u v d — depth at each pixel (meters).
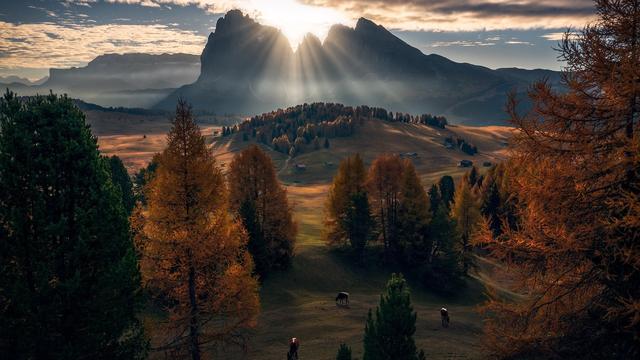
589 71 11.54
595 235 11.66
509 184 13.13
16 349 13.59
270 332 33.69
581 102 11.66
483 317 40.44
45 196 14.24
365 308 40.47
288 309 39.97
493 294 14.04
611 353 11.72
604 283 11.67
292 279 48.38
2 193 13.89
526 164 12.60
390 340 17.48
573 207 11.95
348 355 19.55
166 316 26.38
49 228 13.68
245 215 44.38
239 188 48.44
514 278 13.04
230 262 20.77
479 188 90.56
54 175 14.14
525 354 12.34
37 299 13.60
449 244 52.72
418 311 41.72
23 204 14.07
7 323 13.55
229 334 21.16
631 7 10.96
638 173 11.17
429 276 54.16
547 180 12.01
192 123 19.53
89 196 14.83
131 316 16.05
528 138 12.27
